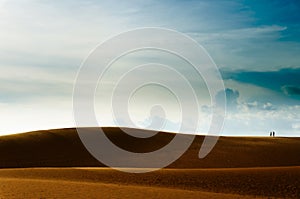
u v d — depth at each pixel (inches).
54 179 1782.7
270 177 1815.9
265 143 3801.7
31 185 1509.6
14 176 1852.9
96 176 1907.0
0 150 3132.4
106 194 1378.0
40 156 3073.3
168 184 1750.7
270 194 1587.1
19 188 1428.4
